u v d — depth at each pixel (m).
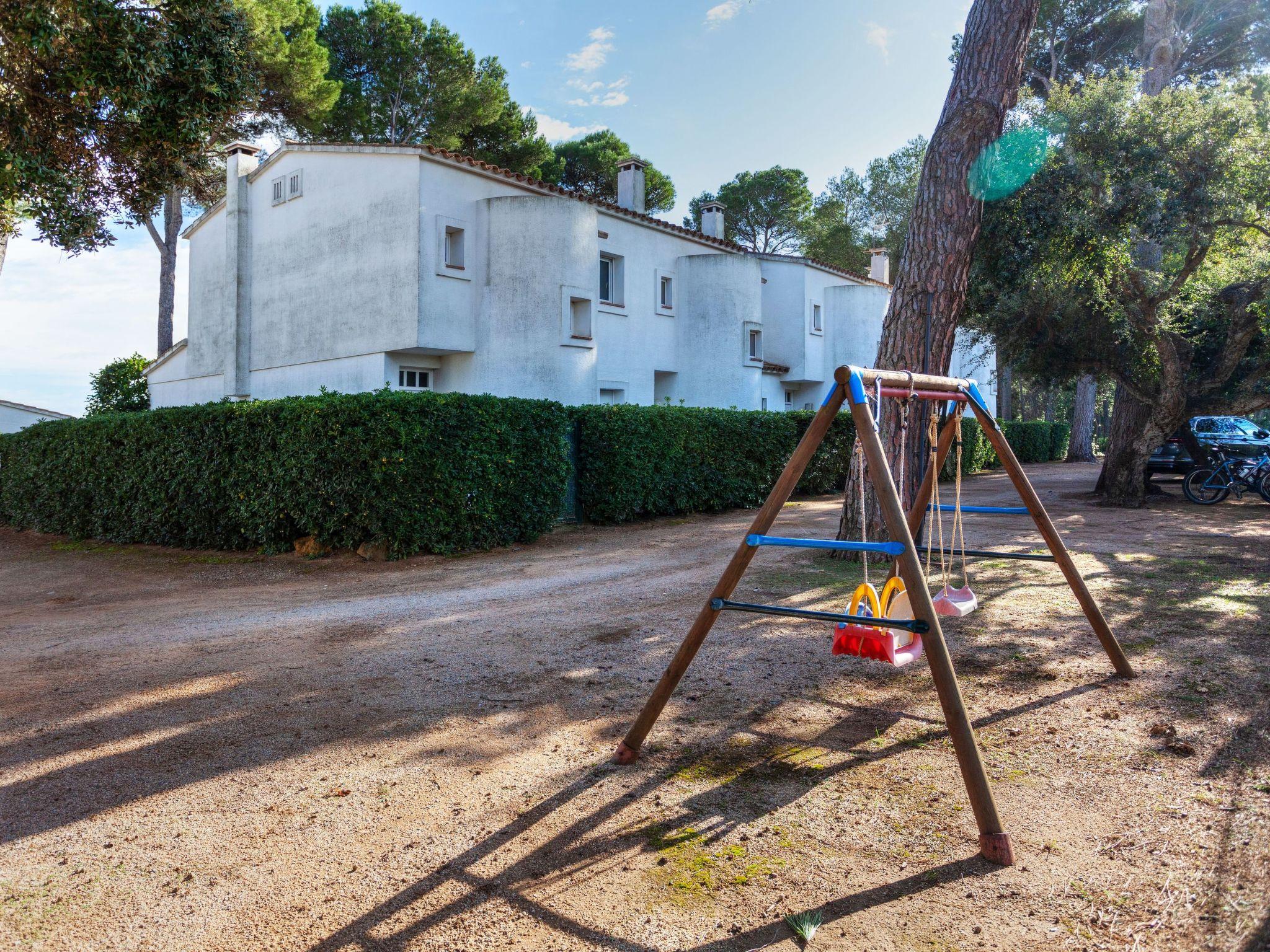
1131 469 15.23
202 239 20.86
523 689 4.89
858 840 2.99
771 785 3.47
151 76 9.62
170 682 5.23
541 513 11.66
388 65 29.59
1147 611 6.35
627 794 3.42
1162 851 2.83
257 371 19.19
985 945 2.35
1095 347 14.72
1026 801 3.26
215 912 2.61
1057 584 7.55
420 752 3.95
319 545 10.62
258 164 19.70
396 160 15.88
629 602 7.29
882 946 2.36
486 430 10.82
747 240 45.41
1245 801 3.15
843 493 18.86
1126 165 12.25
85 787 3.63
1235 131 11.95
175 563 10.95
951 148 8.43
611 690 4.82
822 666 5.15
